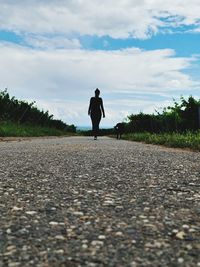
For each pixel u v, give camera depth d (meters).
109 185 3.96
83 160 6.47
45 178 4.40
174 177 4.56
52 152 8.30
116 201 3.17
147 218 2.62
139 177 4.54
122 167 5.50
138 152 8.70
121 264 1.79
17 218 2.60
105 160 6.51
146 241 2.13
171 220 2.57
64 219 2.59
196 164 6.06
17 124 28.84
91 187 3.83
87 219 2.59
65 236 2.21
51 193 3.51
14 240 2.13
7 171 4.96
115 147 10.88
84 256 1.89
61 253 1.94
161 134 17.77
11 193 3.49
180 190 3.71
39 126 35.66
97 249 2.00
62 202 3.12
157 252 1.95
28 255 1.90
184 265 1.78
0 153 7.95
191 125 15.86
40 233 2.27
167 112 18.44
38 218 2.61
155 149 10.27
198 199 3.29
